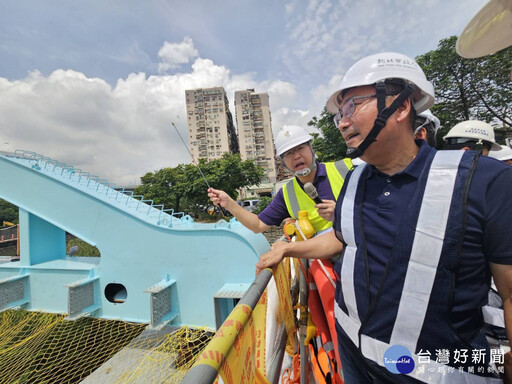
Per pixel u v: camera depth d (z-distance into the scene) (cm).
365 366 98
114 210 478
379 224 91
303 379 158
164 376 329
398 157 91
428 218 79
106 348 407
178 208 2952
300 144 202
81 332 450
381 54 94
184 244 442
